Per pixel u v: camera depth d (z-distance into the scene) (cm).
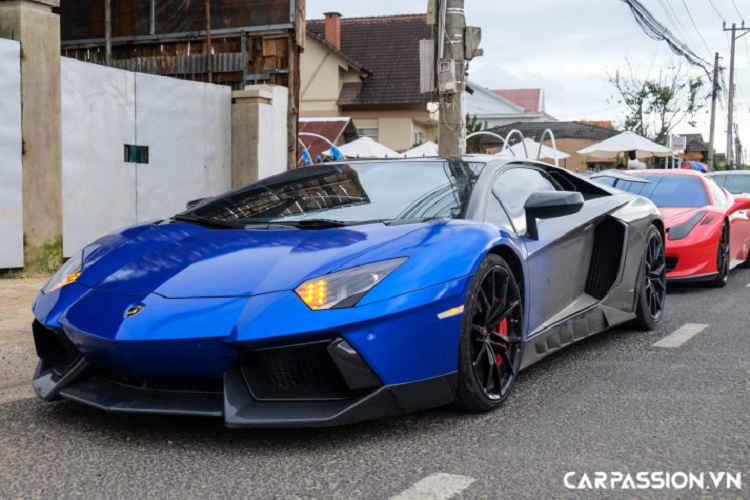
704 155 5269
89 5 1056
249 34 957
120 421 300
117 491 232
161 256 303
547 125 3609
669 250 689
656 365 397
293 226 320
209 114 882
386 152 1568
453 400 295
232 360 257
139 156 805
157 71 1006
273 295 262
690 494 228
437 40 881
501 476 242
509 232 346
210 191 889
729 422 298
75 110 732
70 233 736
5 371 376
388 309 263
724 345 451
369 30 2895
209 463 254
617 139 1898
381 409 265
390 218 326
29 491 233
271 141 920
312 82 2577
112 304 278
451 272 285
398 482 237
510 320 330
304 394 264
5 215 624
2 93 615
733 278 826
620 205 463
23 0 629
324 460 256
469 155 398
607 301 435
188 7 986
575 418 303
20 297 545
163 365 262
